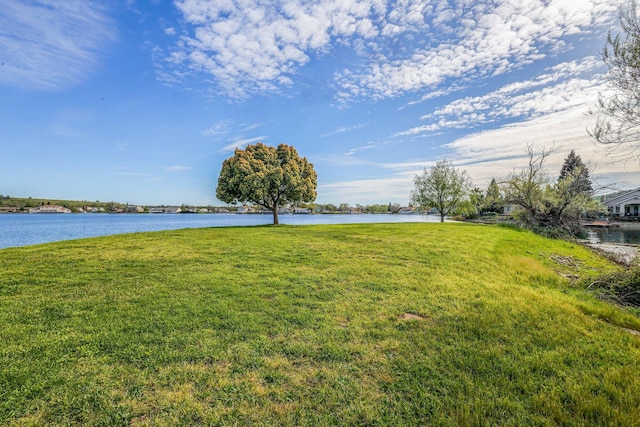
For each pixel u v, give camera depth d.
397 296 6.03
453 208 35.59
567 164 39.66
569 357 3.79
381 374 3.33
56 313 4.84
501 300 5.96
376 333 4.34
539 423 2.64
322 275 7.45
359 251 10.72
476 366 3.51
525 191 25.89
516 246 13.86
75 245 11.27
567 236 22.11
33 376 3.15
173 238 13.70
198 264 8.40
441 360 3.65
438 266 8.69
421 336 4.28
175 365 3.43
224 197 24.80
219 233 16.12
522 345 4.10
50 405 2.75
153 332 4.22
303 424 2.58
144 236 14.43
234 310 5.08
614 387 3.14
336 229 19.30
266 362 3.52
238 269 7.90
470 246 12.16
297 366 3.47
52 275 7.05
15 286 6.22
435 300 5.83
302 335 4.24
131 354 3.63
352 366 3.48
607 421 2.69
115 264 8.22
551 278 8.45
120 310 5.00
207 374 3.26
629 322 5.27
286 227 21.45
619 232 31.20
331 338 4.16
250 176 23.53
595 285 7.93
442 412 2.76
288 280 6.98
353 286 6.64
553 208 24.47
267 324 4.58
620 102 6.55
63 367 3.34
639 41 6.16
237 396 2.92
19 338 3.98
